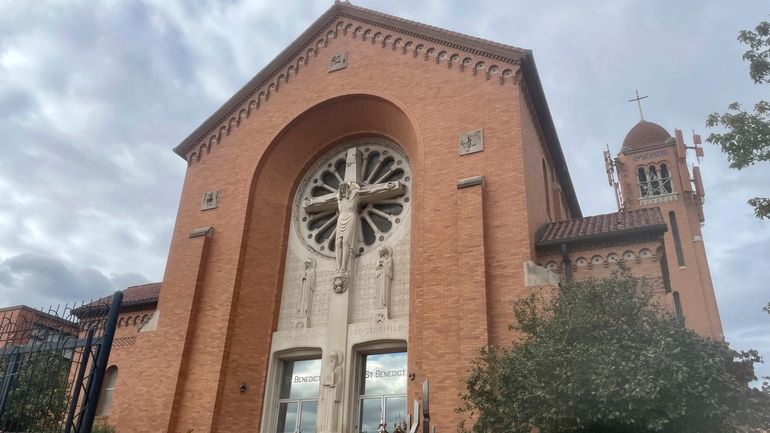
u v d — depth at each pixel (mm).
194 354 19922
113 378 23438
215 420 18562
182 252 22000
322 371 19062
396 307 19234
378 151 22812
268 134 23250
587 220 18812
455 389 15406
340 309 19703
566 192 27891
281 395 20203
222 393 19078
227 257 21312
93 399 10438
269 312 21172
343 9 23922
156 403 19141
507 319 15867
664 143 49250
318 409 18469
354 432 18391
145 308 24141
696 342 11211
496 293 16359
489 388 12859
